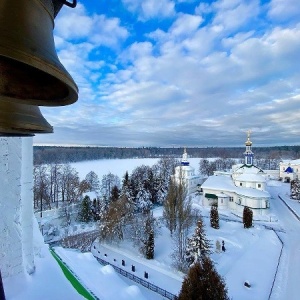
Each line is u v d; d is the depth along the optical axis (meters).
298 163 72.69
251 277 21.03
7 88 1.87
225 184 46.75
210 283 10.08
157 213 41.09
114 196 41.59
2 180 5.89
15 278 6.05
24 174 6.83
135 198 42.25
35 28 1.72
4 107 2.05
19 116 2.12
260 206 39.84
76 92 1.75
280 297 18.59
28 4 1.72
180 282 20.91
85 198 41.56
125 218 31.03
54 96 1.98
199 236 22.84
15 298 5.55
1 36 1.47
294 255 25.80
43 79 1.89
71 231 34.81
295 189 50.59
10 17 1.60
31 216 7.08
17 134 2.50
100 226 30.39
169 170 70.50
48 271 7.16
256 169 49.31
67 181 59.81
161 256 25.72
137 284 20.64
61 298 5.94
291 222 36.78
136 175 60.47
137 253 26.47
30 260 6.89
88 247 28.66
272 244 28.34
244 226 33.50
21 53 1.46
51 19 1.97
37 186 51.50
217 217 33.12
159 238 29.62
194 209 39.12
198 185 56.53
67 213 41.78
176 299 10.77
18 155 6.17
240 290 19.19
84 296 6.83
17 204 6.17
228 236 30.00
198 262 10.68
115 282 8.71
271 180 75.00
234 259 24.47
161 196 48.53
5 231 5.92
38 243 8.44
